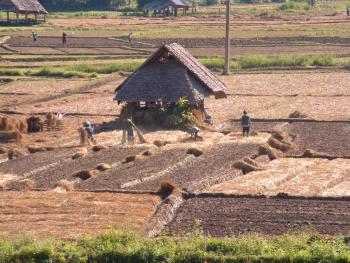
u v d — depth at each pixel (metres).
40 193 94.69
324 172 104.00
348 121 145.38
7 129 135.50
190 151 117.12
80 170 105.81
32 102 172.88
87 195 93.25
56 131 141.75
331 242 71.81
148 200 90.69
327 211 85.62
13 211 86.75
